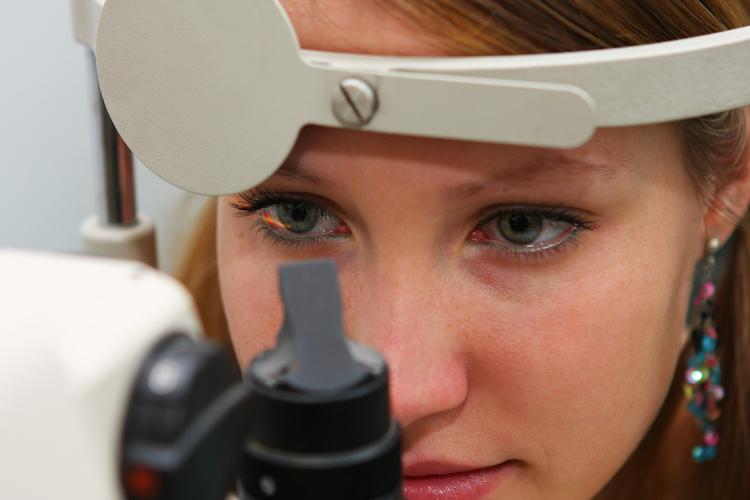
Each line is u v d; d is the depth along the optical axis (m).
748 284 0.66
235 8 0.47
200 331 0.38
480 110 0.46
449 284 0.51
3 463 0.33
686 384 0.61
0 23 0.77
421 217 0.49
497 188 0.49
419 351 0.50
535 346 0.51
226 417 0.36
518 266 0.51
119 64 0.48
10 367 0.34
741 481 0.69
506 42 0.48
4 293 0.36
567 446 0.53
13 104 0.78
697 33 0.51
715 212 0.56
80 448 0.35
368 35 0.48
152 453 0.36
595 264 0.51
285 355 0.39
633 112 0.47
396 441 0.39
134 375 0.36
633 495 0.69
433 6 0.47
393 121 0.47
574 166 0.49
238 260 0.54
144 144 0.49
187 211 0.77
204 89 0.48
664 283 0.53
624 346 0.52
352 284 0.51
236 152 0.48
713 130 0.53
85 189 0.80
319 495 0.39
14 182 0.79
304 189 0.51
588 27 0.48
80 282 0.37
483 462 0.53
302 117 0.47
